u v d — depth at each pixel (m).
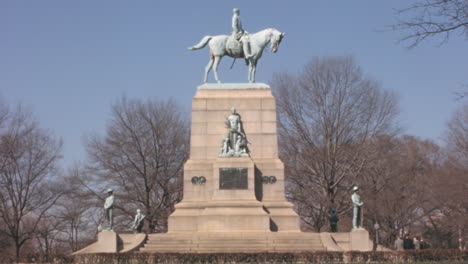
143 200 44.31
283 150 44.34
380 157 45.72
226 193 28.41
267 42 31.45
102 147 45.34
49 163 41.94
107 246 25.34
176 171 46.06
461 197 41.94
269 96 30.80
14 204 39.59
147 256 22.11
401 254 22.61
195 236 26.19
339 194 45.25
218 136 30.22
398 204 47.41
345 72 43.03
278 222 28.19
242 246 25.05
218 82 31.38
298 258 22.02
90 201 44.81
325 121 42.38
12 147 39.84
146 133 45.72
